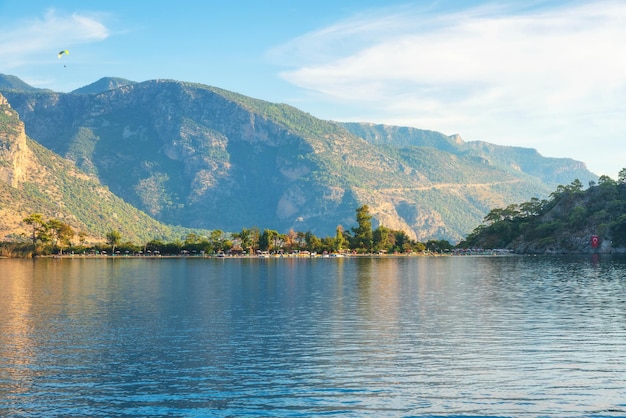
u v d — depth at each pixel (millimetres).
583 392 44156
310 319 76750
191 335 65062
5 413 40188
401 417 39656
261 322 74125
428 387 45500
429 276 162750
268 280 147125
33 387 45562
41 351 56906
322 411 40656
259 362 52781
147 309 86688
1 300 98188
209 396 43531
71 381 47000
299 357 54625
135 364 52000
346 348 58344
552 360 53250
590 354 55469
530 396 43375
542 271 183750
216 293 111500
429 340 62156
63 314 81125
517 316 79250
